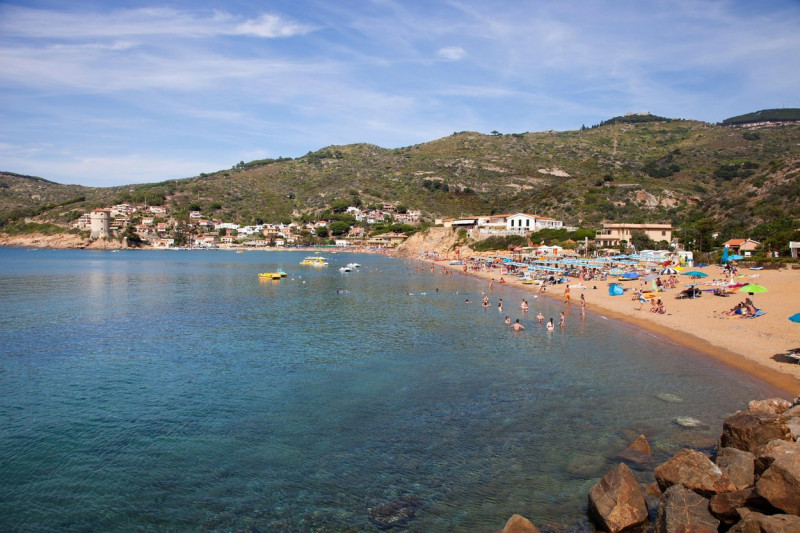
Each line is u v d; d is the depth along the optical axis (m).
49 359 31.89
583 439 19.19
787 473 11.62
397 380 27.31
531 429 20.28
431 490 15.76
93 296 64.19
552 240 132.12
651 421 20.78
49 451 18.78
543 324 44.09
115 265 126.56
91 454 18.56
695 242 107.44
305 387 26.22
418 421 21.39
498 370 29.16
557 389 25.44
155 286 77.69
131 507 15.16
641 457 17.36
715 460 15.62
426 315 49.84
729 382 25.86
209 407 23.30
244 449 18.91
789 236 83.62
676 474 14.20
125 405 23.59
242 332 40.75
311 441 19.55
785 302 44.47
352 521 14.23
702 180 190.12
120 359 31.92
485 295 67.00
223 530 14.00
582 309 51.31
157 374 28.58
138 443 19.48
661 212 157.50
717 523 12.05
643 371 28.41
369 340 37.62
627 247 113.25
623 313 48.16
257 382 27.06
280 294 68.38
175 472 17.20
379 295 67.62
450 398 24.28
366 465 17.50
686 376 27.19
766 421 15.56
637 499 13.49
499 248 141.12
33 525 14.32
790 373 26.23
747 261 77.69
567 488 15.61
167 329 41.97
